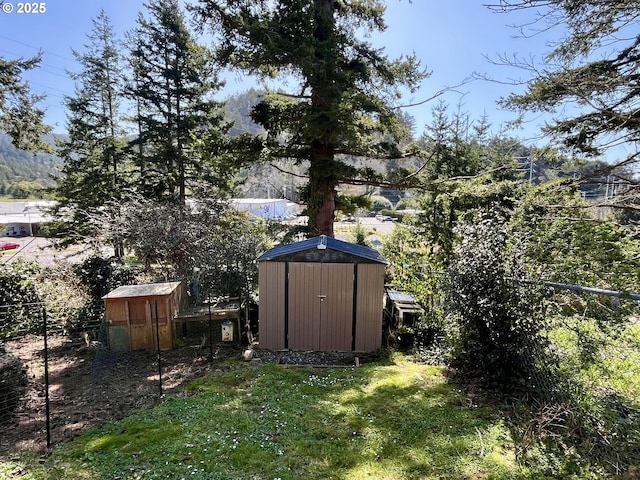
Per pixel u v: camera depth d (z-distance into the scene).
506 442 3.61
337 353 6.87
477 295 4.77
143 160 15.74
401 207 34.06
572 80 5.88
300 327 6.99
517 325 4.33
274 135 10.19
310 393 4.96
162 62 15.84
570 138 6.55
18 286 7.35
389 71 10.64
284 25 8.53
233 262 8.66
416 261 8.20
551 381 3.91
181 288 7.82
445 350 5.88
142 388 5.22
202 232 10.21
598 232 4.49
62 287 7.97
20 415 4.41
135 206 10.30
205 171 15.91
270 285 6.98
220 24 9.06
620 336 3.70
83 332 7.15
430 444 3.62
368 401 4.62
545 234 4.74
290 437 3.79
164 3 15.27
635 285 3.85
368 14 10.71
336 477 3.15
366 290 6.92
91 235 11.63
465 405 4.44
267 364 6.21
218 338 7.50
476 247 4.92
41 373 5.75
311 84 8.99
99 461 3.41
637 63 5.43
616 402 3.41
